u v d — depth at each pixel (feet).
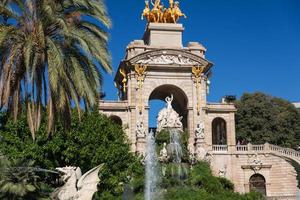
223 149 228.84
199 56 236.84
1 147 111.55
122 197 127.95
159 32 252.21
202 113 234.58
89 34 92.63
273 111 286.46
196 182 168.96
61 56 86.07
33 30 89.35
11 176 72.13
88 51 89.15
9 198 71.51
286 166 221.25
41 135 113.70
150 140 202.28
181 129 222.07
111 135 132.05
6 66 86.48
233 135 234.17
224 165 225.76
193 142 228.84
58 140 115.55
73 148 117.80
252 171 224.94
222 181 178.19
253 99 288.51
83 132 122.01
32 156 111.86
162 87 240.94
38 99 90.58
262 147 228.02
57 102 87.81
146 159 184.34
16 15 89.81
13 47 87.10
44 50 88.53
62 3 93.50
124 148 134.21
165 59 235.40
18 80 90.07
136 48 239.50
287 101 295.69
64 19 88.43
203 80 238.68
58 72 86.02
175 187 164.35
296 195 212.02
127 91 234.17
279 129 282.56
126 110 230.48
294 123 289.12
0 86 86.79
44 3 88.43
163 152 191.93
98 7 93.71
